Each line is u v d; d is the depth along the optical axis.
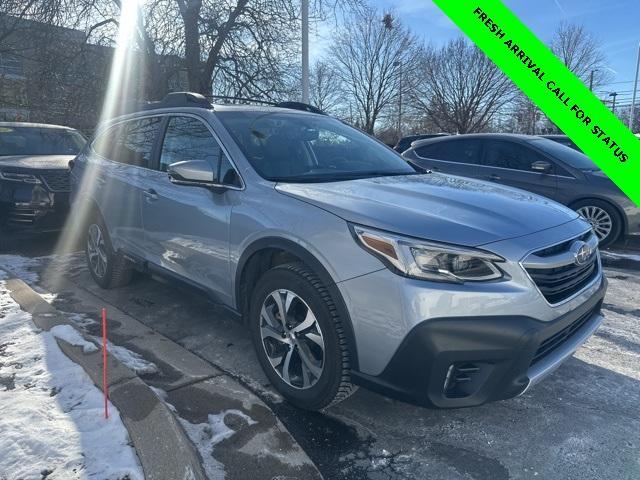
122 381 2.80
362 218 2.63
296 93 14.41
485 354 2.36
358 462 2.57
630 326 4.45
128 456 2.22
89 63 14.33
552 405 3.11
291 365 2.96
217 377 3.24
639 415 3.01
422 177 3.70
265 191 3.15
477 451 2.67
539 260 2.52
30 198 6.48
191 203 3.63
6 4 13.37
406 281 2.41
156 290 5.04
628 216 6.99
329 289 2.66
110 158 4.91
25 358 3.06
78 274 5.57
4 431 2.35
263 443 2.57
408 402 2.50
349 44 41.50
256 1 13.62
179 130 4.06
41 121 15.71
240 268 3.23
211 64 13.96
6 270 4.91
